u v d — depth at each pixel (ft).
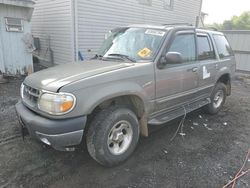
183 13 45.80
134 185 9.21
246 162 11.16
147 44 12.13
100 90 9.29
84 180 9.42
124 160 10.75
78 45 30.50
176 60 11.16
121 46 12.82
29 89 10.02
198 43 14.44
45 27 34.71
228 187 9.27
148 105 11.27
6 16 26.50
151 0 37.93
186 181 9.53
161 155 11.46
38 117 9.03
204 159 11.25
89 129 9.68
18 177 9.47
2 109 17.12
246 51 41.14
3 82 25.58
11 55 27.96
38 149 11.62
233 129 15.15
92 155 9.84
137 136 11.03
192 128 14.94
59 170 10.02
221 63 16.61
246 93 26.99
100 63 11.46
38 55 38.37
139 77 10.62
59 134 8.64
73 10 28.84
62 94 8.57
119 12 33.83
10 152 11.28
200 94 15.20
